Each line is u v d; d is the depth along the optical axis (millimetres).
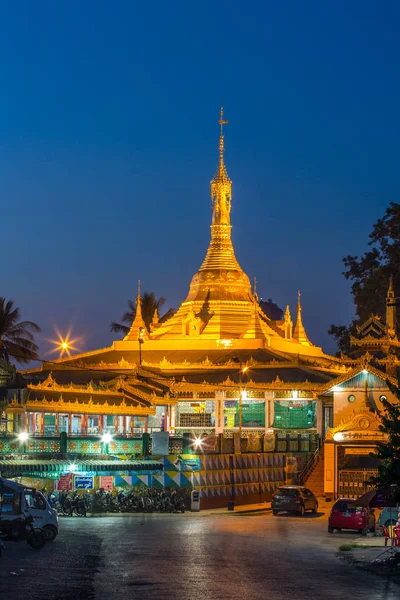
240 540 54656
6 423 82438
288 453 91938
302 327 132000
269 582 38156
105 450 79000
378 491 52281
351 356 113750
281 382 104125
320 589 36656
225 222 134375
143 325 125312
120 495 74438
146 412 96812
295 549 50781
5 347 116500
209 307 126500
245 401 104625
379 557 46812
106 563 42875
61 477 71500
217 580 38281
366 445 86125
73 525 62156
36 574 39156
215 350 118812
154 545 50656
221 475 82812
